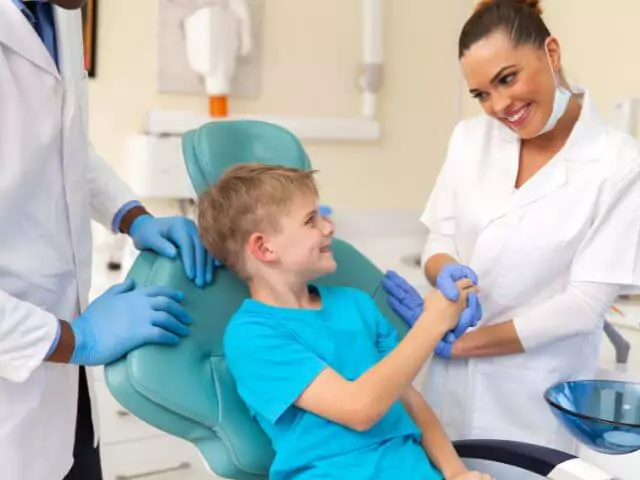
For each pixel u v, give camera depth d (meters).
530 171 1.48
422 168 2.78
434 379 1.56
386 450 1.18
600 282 1.36
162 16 2.28
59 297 1.20
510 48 1.31
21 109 1.08
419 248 2.65
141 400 1.11
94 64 2.21
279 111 2.50
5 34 1.08
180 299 1.20
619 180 1.35
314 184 1.26
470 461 1.29
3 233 1.08
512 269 1.45
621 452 1.11
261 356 1.15
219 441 1.18
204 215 1.26
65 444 1.21
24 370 1.05
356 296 1.34
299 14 2.49
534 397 1.48
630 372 1.61
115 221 1.44
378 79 2.59
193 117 2.31
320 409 1.13
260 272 1.24
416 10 2.68
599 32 2.20
